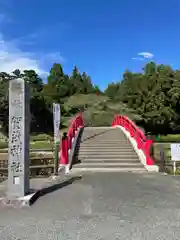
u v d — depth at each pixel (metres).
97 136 21.86
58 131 13.02
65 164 15.01
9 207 7.59
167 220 6.43
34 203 8.02
